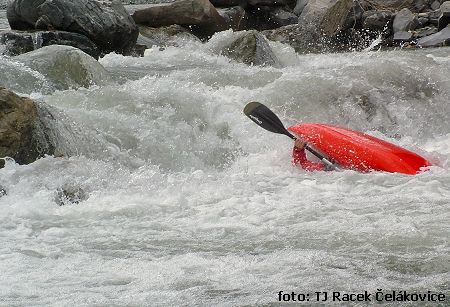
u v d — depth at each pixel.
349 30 58.91
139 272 14.64
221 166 24.30
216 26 56.41
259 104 22.84
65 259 15.37
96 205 18.78
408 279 14.02
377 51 53.41
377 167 21.83
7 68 29.73
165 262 15.10
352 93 30.02
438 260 14.75
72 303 13.26
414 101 30.97
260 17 64.69
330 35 59.09
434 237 15.81
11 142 20.75
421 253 15.09
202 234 16.66
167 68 38.75
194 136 24.89
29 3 41.59
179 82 29.31
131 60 41.56
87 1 42.31
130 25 44.06
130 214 18.14
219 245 15.96
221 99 26.77
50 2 41.22
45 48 32.22
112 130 23.95
